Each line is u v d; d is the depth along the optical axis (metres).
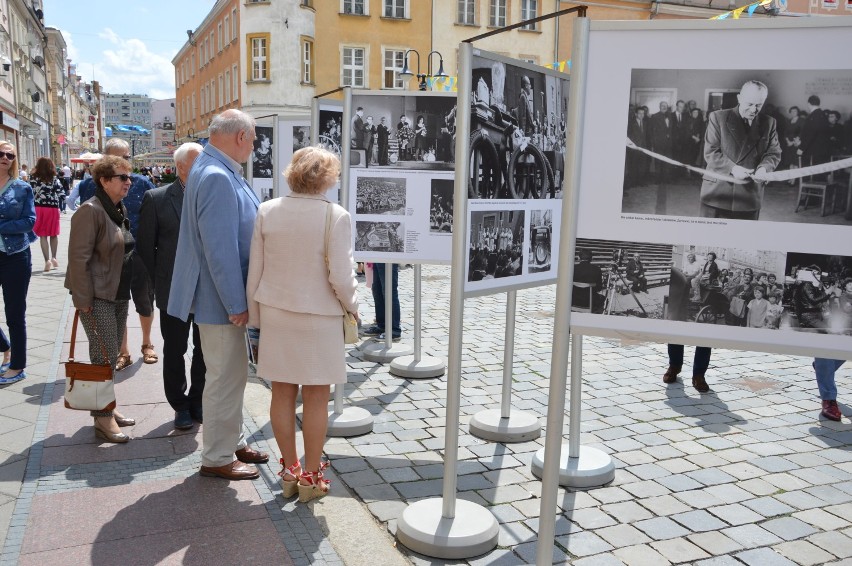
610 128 2.60
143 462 4.28
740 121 2.49
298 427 5.05
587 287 2.68
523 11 35.69
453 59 35.25
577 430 4.32
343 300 3.66
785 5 7.39
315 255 3.62
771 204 2.50
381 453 4.60
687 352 7.54
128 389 5.73
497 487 4.12
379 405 5.61
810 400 5.94
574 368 4.27
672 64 2.53
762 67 2.46
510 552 3.39
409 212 5.15
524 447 4.76
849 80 2.40
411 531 3.41
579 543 3.47
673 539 3.53
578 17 2.56
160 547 3.28
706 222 2.56
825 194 2.46
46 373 6.06
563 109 4.16
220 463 4.03
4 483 3.93
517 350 7.49
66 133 82.31
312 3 33.06
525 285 3.96
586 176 2.64
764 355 7.50
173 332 4.73
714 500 3.99
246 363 4.06
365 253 5.20
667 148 2.56
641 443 4.88
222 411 3.99
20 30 43.34
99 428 4.60
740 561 3.34
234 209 3.74
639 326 2.65
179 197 4.90
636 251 2.62
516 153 3.76
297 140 7.10
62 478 4.02
